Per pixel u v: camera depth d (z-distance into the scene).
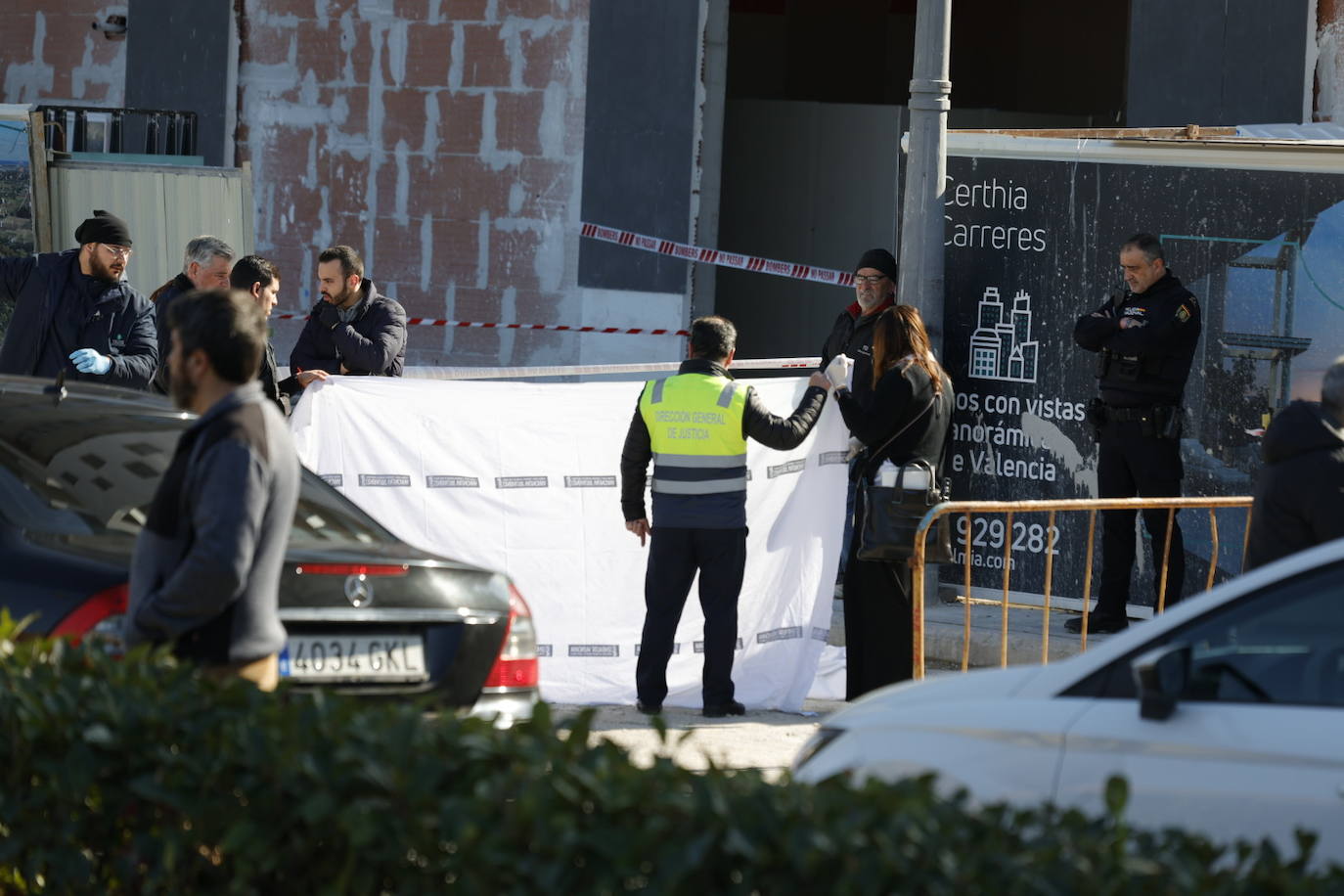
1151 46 48.91
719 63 55.62
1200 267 36.72
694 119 55.28
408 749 12.93
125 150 60.47
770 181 57.62
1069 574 38.06
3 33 62.81
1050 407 38.03
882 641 30.31
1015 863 11.28
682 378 30.64
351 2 58.28
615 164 55.94
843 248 56.28
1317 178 35.59
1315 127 41.38
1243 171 36.22
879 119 55.41
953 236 38.78
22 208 48.78
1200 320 35.28
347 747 13.05
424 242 58.09
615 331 56.22
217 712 14.04
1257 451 36.38
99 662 15.28
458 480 31.95
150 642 16.33
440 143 57.75
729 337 30.98
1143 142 36.97
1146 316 34.53
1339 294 35.53
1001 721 16.31
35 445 20.52
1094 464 37.62
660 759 12.57
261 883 13.56
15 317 34.03
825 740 18.38
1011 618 38.16
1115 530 35.78
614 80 55.78
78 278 33.94
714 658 31.03
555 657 32.03
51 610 17.80
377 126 58.34
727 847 11.39
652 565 30.92
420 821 12.46
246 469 16.20
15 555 18.45
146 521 16.77
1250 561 23.44
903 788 12.07
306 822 13.06
